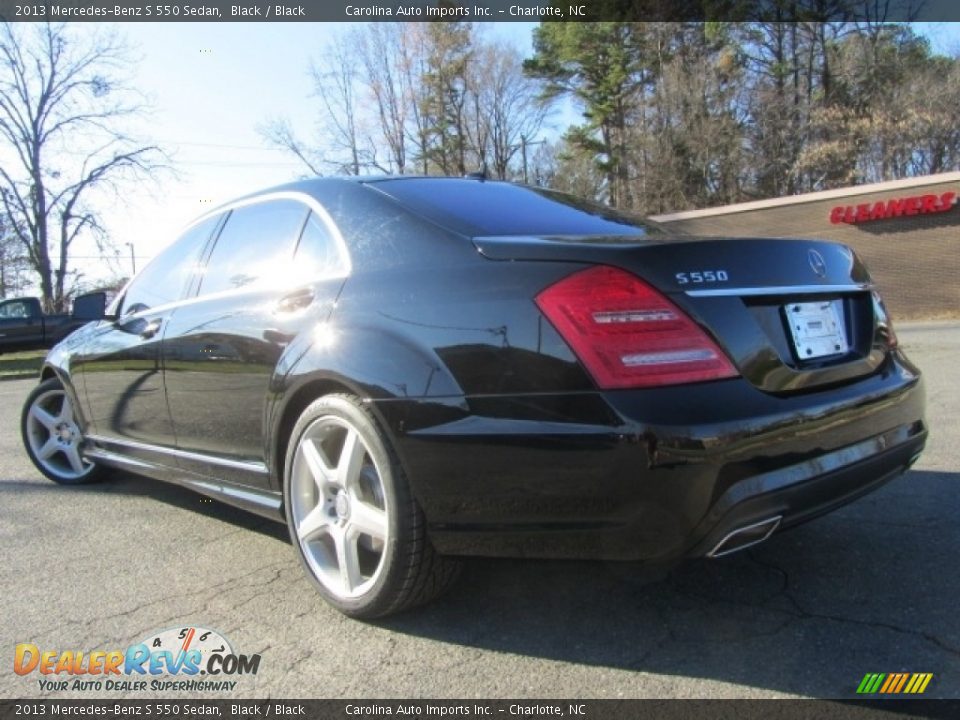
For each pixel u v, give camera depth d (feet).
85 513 12.82
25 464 16.92
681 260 6.88
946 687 6.57
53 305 98.58
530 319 6.88
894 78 103.65
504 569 9.57
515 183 11.14
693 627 7.86
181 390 10.96
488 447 6.93
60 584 9.68
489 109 134.10
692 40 118.01
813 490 6.95
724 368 6.65
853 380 7.89
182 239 12.45
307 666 7.44
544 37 129.90
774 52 115.96
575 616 8.25
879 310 8.91
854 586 8.61
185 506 13.12
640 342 6.49
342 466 8.28
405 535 7.59
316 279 9.11
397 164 132.87
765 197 105.40
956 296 61.52
